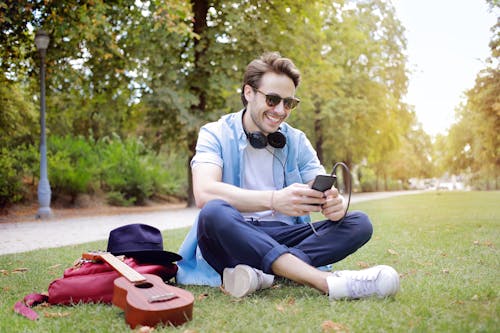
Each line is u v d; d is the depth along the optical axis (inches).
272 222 116.9
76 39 453.1
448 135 686.5
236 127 120.0
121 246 117.1
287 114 115.6
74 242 253.6
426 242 193.9
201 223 102.1
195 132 545.6
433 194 919.0
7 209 499.5
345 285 90.8
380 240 206.4
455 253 161.0
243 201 102.5
